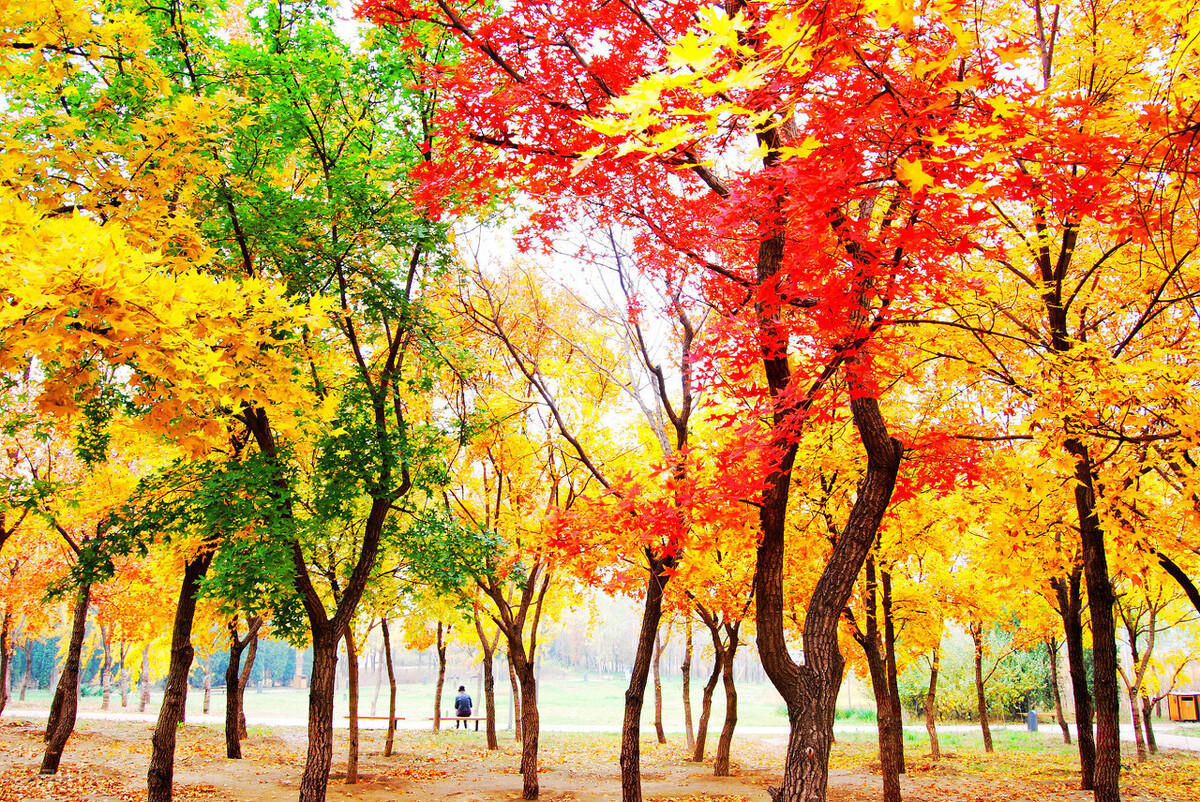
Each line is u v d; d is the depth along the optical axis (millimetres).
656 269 7594
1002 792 14289
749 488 5430
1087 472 6938
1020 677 32656
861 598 12852
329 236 9297
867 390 5012
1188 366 6086
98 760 15445
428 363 10945
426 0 6262
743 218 4867
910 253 4516
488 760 19531
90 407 8305
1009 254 8484
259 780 14625
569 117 5562
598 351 14625
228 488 8383
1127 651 31406
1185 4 3250
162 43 7699
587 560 8117
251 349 4621
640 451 14398
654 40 5754
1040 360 6586
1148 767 17578
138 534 9406
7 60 5559
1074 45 7043
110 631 26750
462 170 6273
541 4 5598
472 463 15992
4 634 20766
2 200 3510
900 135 3432
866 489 5352
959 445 6812
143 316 3730
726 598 13516
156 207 5703
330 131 9648
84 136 5953
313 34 8625
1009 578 12094
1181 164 4043
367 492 10188
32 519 13609
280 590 9211
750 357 5582
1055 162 3770
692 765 18859
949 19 2445
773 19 2029
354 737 15117
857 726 31797
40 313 3502
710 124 2162
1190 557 7934
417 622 19562
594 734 27750
